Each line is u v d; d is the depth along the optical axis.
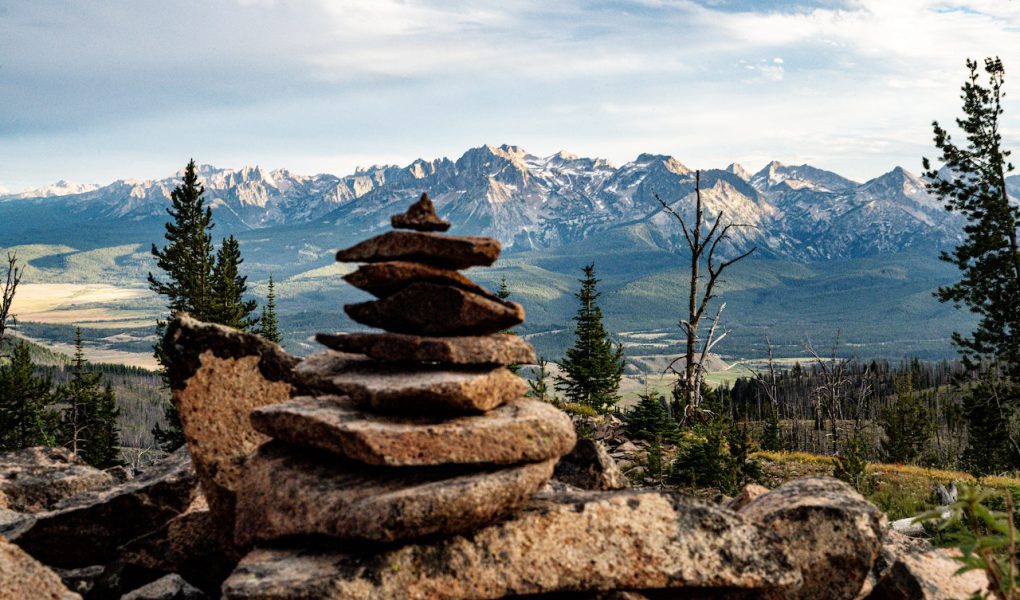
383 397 7.93
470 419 8.05
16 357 61.12
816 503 8.97
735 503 12.01
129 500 10.25
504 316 8.56
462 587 7.26
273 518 7.83
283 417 8.20
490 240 8.62
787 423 110.00
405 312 8.73
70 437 62.03
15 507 12.46
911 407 69.94
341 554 7.42
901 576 8.40
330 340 8.97
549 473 8.06
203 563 9.95
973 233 42.75
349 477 7.89
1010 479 28.00
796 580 8.06
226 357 9.95
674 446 31.77
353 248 9.00
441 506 7.18
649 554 7.81
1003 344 42.72
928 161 44.41
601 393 48.50
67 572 10.12
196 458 9.66
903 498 23.91
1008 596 5.46
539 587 7.43
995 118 42.00
